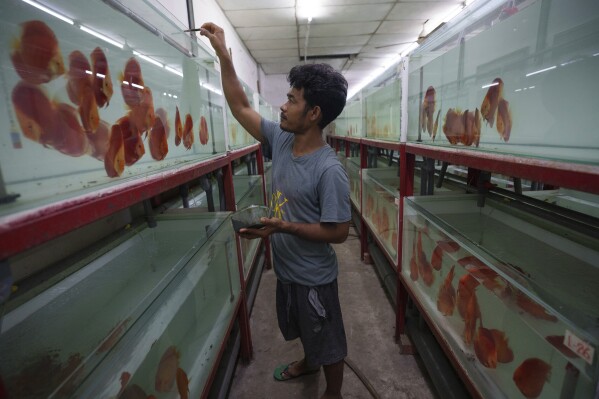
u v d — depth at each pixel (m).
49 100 0.47
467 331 1.05
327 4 3.32
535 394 0.75
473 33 1.00
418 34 4.37
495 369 0.91
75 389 0.53
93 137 0.56
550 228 1.17
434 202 1.54
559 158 0.63
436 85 1.27
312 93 1.00
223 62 1.31
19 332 0.73
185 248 1.25
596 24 0.54
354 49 5.13
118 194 0.55
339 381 1.29
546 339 0.69
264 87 6.81
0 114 0.40
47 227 0.39
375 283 2.54
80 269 0.92
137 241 1.20
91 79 0.56
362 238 2.93
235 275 1.55
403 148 1.57
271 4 3.19
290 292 1.23
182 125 0.99
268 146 1.40
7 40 0.41
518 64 0.75
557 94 0.63
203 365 1.05
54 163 0.47
